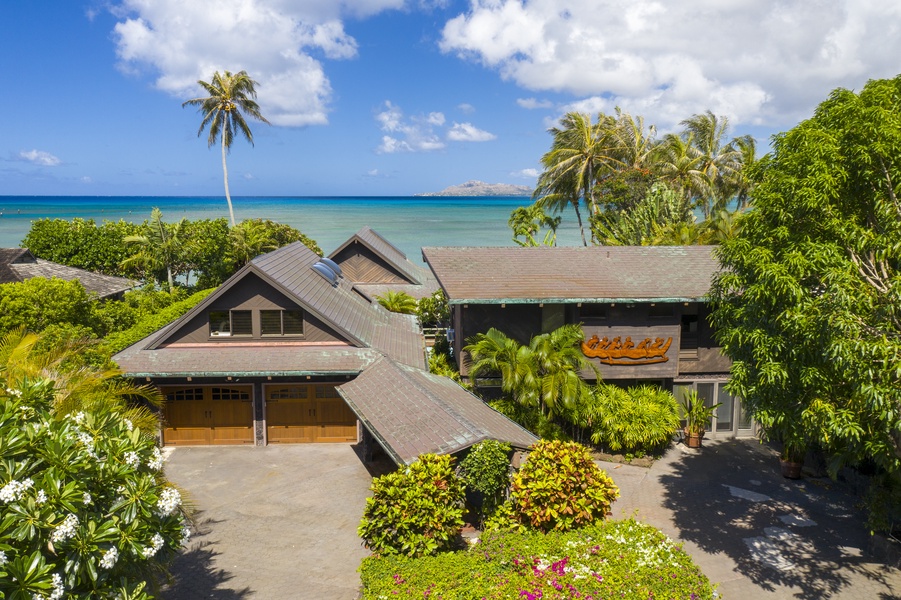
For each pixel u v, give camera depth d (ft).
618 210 181.68
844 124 40.68
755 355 41.91
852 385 37.40
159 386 72.49
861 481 60.18
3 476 25.43
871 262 39.83
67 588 26.53
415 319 103.76
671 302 72.23
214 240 174.29
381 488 41.86
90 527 27.04
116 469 29.50
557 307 77.05
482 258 85.46
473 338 76.64
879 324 36.37
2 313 83.46
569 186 187.42
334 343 74.95
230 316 73.77
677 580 34.68
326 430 75.82
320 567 47.98
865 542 51.44
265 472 66.80
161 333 72.69
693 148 196.34
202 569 47.57
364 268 143.64
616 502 59.31
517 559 37.65
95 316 96.43
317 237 396.16
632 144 200.34
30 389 30.68
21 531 24.31
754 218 44.57
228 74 210.59
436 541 41.52
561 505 42.37
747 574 46.57
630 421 69.82
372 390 64.18
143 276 171.73
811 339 37.86
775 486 63.26
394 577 36.94
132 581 31.65
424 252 89.30
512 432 54.65
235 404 74.64
